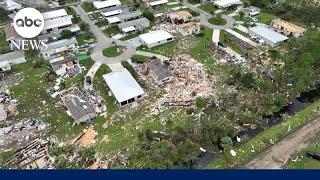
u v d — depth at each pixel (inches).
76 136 2903.5
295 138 2780.5
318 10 4586.6
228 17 4724.4
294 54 3703.3
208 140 2760.8
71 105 3142.2
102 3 5064.0
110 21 4566.9
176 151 2640.3
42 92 3425.2
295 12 4687.5
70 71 3695.9
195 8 5012.3
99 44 4197.8
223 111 3070.9
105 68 3745.1
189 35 4323.3
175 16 4640.8
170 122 2970.0
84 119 3026.6
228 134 2810.0
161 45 4136.3
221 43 4052.7
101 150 2746.1
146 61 3818.9
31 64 3907.5
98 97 3324.3
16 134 2945.4
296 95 3284.9
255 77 3459.6
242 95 3265.3
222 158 2637.8
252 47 4003.4
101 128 2974.9
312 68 3553.2
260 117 3016.7
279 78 3398.1
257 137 2815.0
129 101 3213.6
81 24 4493.1
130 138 2842.0
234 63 3732.8
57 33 4409.5
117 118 3063.5
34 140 2876.5
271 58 3752.5
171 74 3501.5
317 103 3186.5
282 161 2576.3
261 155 2647.6
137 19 4613.7
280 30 4338.1
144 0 5246.1
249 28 4318.4
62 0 5359.3
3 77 3705.7
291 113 3120.1
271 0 5039.4
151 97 3299.7
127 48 4099.4
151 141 2775.6
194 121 2965.1
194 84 3444.9
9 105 3265.3
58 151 2706.7
